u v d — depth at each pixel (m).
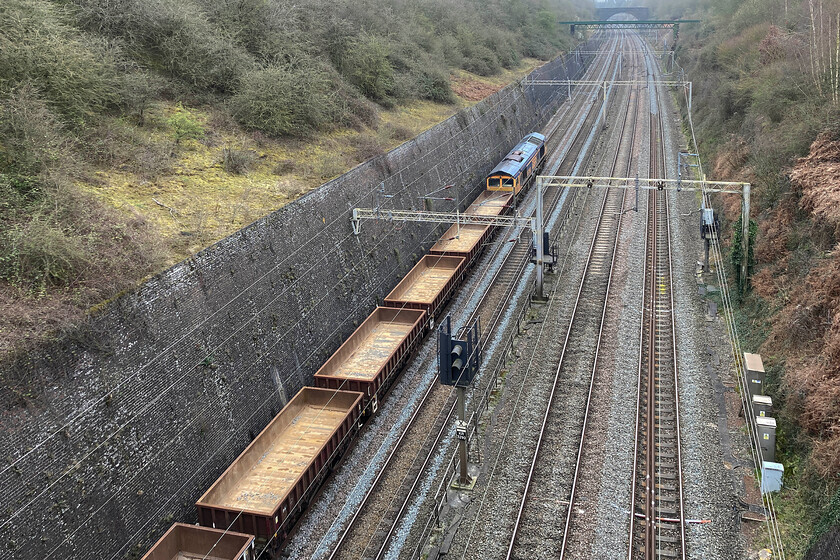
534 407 21.81
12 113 20.42
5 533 12.59
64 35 27.36
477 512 17.22
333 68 42.81
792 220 26.66
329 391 20.81
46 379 14.03
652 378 23.02
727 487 17.70
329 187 26.94
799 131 29.75
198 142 29.97
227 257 20.27
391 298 27.70
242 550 14.20
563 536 16.11
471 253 33.00
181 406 17.48
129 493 15.48
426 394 23.03
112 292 16.12
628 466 18.69
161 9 33.31
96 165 24.98
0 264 16.03
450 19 69.50
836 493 15.01
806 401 18.19
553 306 29.58
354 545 16.52
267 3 39.69
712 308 28.31
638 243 36.75
